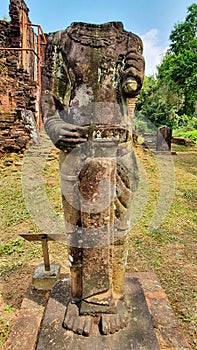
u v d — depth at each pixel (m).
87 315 1.68
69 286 2.08
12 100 8.55
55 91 1.67
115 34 1.53
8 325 2.20
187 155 10.92
